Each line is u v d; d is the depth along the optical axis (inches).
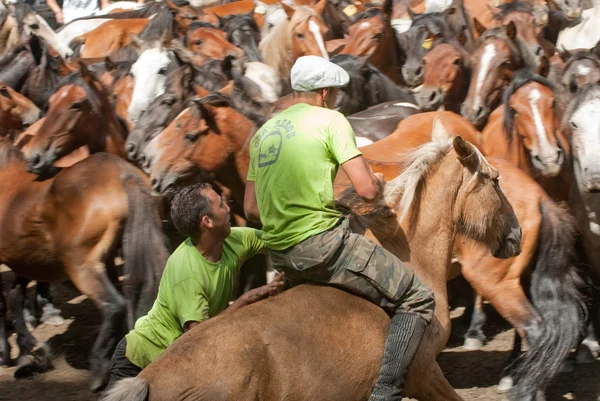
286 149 203.3
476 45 406.3
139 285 288.8
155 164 321.7
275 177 204.5
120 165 299.0
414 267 219.5
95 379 297.7
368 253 201.9
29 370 331.0
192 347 180.5
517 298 275.4
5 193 316.2
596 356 327.3
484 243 227.3
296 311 194.4
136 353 210.7
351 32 500.1
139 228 289.3
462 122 351.6
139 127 350.9
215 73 407.5
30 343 333.7
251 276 352.8
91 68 482.0
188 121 320.2
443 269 225.0
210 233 205.2
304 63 208.8
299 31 471.5
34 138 333.4
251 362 181.6
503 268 275.6
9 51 493.7
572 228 278.1
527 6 489.1
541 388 267.9
